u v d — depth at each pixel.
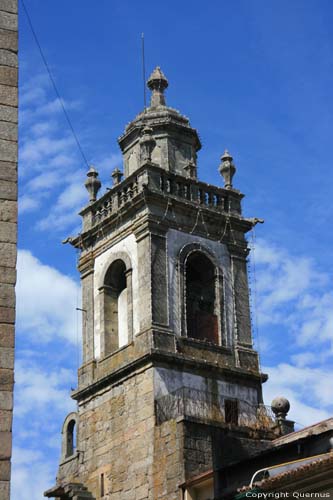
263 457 31.88
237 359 45.06
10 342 22.84
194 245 46.22
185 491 37.50
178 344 43.41
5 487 21.45
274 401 43.19
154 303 43.59
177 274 44.97
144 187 45.00
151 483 39.69
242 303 46.69
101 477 42.53
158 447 40.03
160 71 51.59
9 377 22.52
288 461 30.80
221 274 46.53
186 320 44.56
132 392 42.66
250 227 48.47
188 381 42.84
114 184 48.84
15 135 24.86
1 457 21.70
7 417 22.12
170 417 41.38
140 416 41.69
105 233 47.50
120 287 47.03
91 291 47.28
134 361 42.69
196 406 42.44
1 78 25.28
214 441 35.59
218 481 33.22
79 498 42.12
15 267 23.59
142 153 46.75
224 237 47.56
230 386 44.03
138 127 49.16
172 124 49.16
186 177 47.12
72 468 44.41
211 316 45.97
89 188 49.16
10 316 23.09
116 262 46.50
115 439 42.62
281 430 41.84
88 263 47.88
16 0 26.20
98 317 46.34
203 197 47.56
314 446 30.14
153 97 50.78
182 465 38.25
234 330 45.81
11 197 24.23
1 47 25.59
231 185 48.97
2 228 23.86
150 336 42.72
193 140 49.75
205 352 44.16
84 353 46.19
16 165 24.59
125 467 41.47
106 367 44.69
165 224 45.53
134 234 45.66
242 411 43.69
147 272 44.16
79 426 44.94
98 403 44.34
